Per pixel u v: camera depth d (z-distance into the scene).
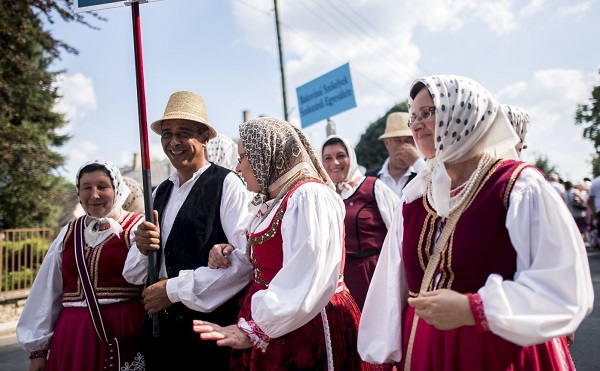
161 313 2.37
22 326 2.60
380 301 1.85
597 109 13.48
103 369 2.43
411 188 1.76
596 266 8.56
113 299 2.51
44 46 9.98
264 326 1.76
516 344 1.42
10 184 12.93
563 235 1.36
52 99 13.75
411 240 1.70
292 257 1.81
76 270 2.57
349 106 7.64
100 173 2.60
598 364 3.72
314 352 1.88
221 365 2.38
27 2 9.37
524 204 1.44
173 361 2.34
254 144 2.05
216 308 2.37
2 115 11.22
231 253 2.28
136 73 2.32
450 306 1.36
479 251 1.47
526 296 1.33
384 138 4.49
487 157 1.61
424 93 1.63
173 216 2.52
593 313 5.25
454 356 1.51
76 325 2.50
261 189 2.07
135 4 2.32
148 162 2.33
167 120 2.53
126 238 2.59
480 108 1.56
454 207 1.57
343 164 3.56
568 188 11.23
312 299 1.77
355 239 3.36
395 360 1.77
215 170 2.59
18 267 7.76
